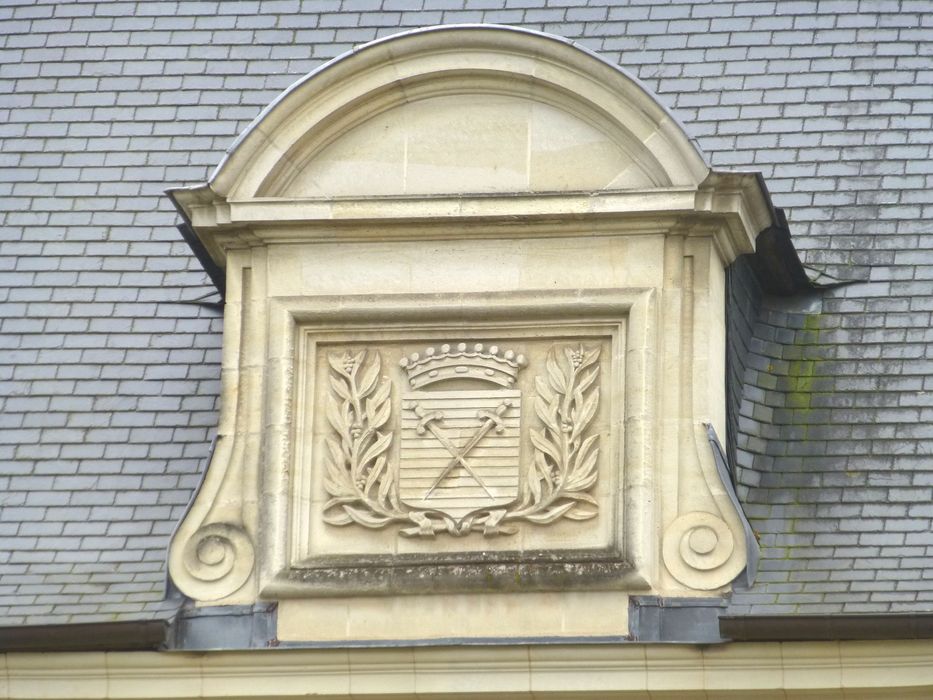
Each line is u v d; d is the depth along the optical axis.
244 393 37.44
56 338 41.00
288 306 37.41
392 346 37.44
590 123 37.50
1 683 36.38
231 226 37.66
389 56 37.62
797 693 35.16
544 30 43.12
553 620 35.97
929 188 40.81
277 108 37.50
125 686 36.25
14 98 43.91
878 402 38.59
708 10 42.88
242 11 44.31
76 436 39.69
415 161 37.72
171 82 43.75
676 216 36.97
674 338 36.88
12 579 37.66
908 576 36.00
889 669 34.88
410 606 36.25
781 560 36.53
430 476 36.75
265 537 36.62
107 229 42.28
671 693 35.34
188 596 36.59
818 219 40.75
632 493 36.16
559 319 37.06
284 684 36.03
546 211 37.00
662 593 35.91
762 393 38.97
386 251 37.53
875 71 41.97
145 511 38.62
